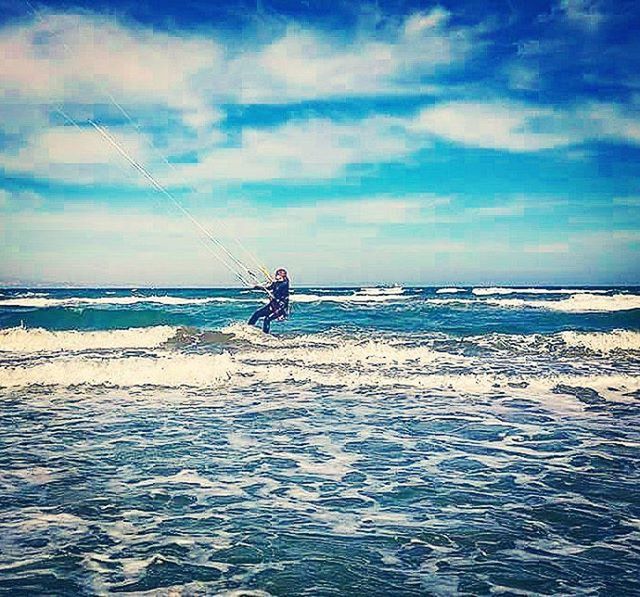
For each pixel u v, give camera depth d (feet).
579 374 45.57
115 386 41.19
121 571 14.99
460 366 50.16
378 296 188.03
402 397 37.83
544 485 21.62
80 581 14.47
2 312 101.96
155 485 21.59
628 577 14.73
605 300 129.08
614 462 24.32
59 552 16.08
